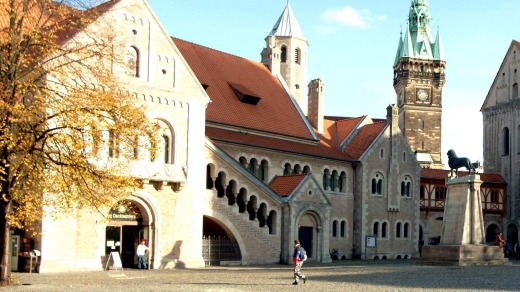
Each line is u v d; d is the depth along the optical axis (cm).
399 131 6806
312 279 3203
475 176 4600
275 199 5056
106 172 2886
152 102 4131
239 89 5759
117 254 3853
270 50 6644
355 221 6347
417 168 6950
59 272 3562
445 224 4691
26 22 2906
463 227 4544
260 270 3997
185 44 5784
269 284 2875
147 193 4050
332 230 6128
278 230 5062
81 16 2988
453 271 3850
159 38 4203
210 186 4697
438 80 12044
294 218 5103
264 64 6712
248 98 5753
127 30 4028
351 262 5456
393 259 6347
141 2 4106
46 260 3541
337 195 6206
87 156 2903
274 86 6419
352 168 6406
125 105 2984
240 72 6119
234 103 5616
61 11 2873
